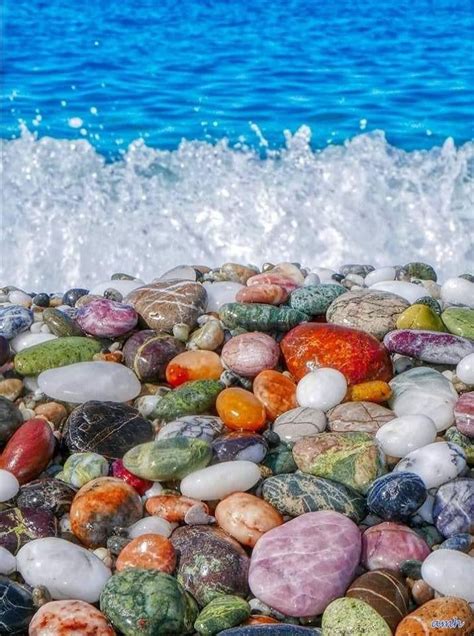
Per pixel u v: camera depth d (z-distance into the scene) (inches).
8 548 35.9
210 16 124.3
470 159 74.2
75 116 91.0
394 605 33.5
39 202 69.6
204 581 34.6
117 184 71.2
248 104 94.0
